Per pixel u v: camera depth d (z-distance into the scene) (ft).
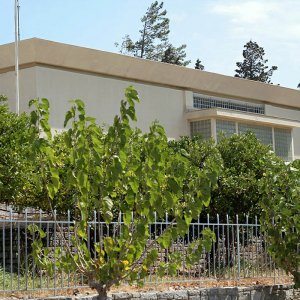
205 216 60.03
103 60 78.33
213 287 39.50
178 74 87.97
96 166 27.81
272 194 40.52
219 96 96.22
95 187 28.12
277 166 40.63
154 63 83.92
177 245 39.06
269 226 40.65
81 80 77.61
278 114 106.42
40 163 29.53
